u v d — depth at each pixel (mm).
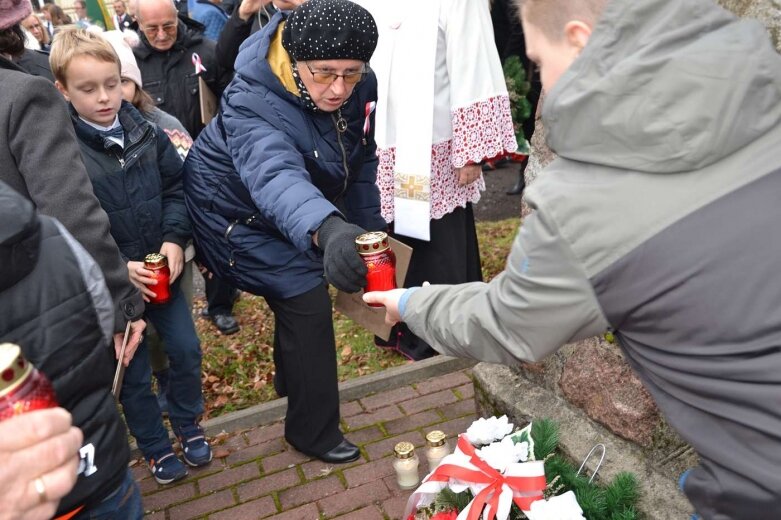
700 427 1192
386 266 1954
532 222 1243
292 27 2221
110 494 1467
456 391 3367
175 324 2762
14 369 996
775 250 1078
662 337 1168
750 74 1050
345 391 3387
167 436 2896
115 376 2039
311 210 2096
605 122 1107
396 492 2705
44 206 1932
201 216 2666
